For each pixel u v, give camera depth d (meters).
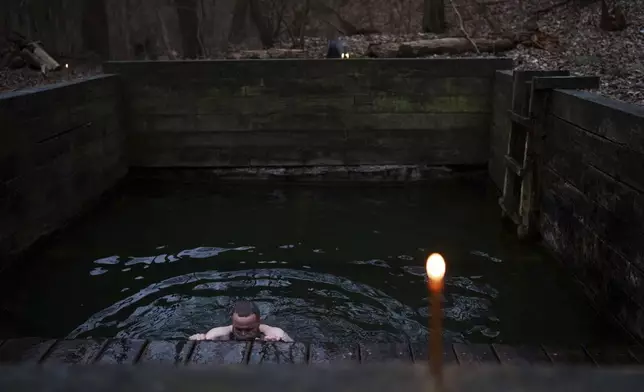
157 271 6.30
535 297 5.68
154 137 10.07
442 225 7.80
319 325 5.12
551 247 6.75
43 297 5.70
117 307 5.49
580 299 5.63
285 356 3.47
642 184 4.60
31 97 6.80
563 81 6.73
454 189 9.55
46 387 0.60
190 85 9.87
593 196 5.58
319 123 10.00
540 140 7.01
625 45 11.52
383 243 7.13
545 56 11.53
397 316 5.30
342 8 16.45
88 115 8.47
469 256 6.71
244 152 10.12
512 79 8.45
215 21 14.73
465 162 10.10
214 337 4.49
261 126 10.02
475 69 9.73
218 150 10.12
